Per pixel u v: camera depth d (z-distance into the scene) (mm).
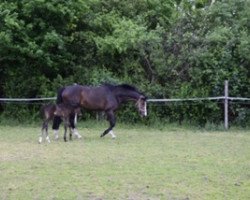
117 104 14852
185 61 18719
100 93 14664
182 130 17047
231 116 18266
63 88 14742
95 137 14867
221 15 19750
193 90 18250
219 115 18141
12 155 11289
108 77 18516
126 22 19000
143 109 15078
